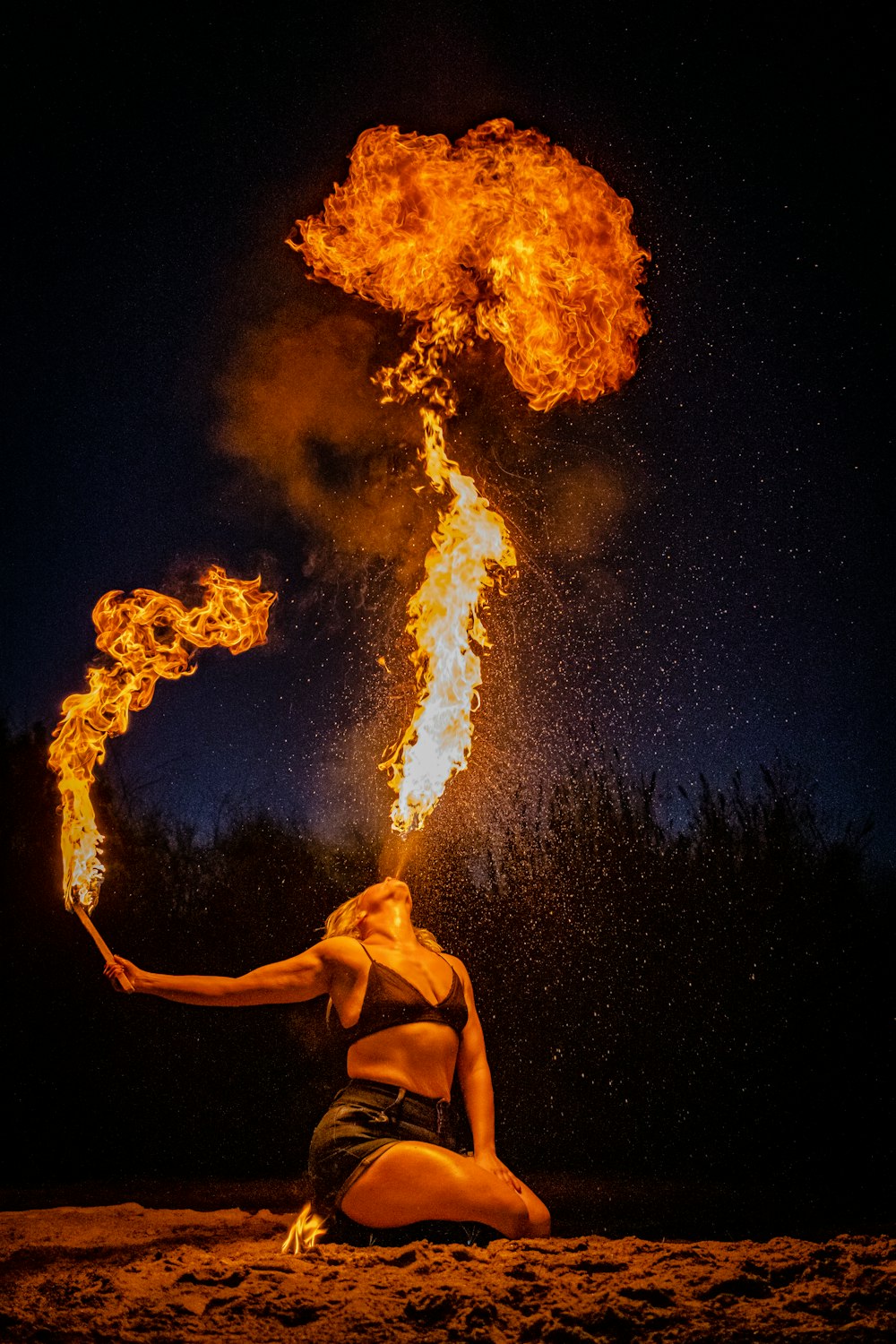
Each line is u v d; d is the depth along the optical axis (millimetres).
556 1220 6074
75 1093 8992
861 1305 2840
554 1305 2830
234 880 9812
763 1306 2861
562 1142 8531
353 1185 3762
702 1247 3467
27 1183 7887
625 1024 8703
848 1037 8297
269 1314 2857
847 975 8422
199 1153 8797
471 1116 4160
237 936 9555
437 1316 2791
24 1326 2777
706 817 9094
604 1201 6734
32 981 9133
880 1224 5715
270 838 9867
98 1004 9180
